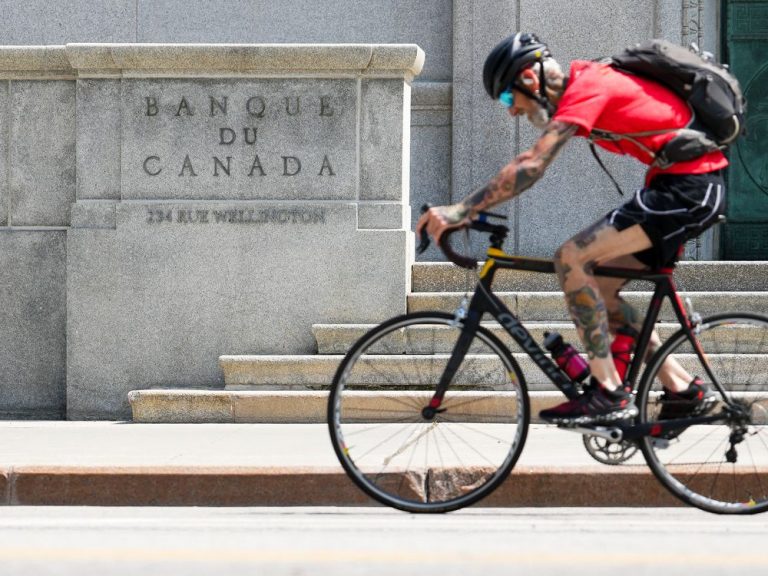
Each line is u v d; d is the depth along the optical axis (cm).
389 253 1066
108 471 742
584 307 637
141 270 1074
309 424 998
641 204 631
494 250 662
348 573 512
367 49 1057
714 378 666
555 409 652
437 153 1409
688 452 679
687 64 629
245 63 1064
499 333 1028
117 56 1067
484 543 586
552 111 651
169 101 1076
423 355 1015
